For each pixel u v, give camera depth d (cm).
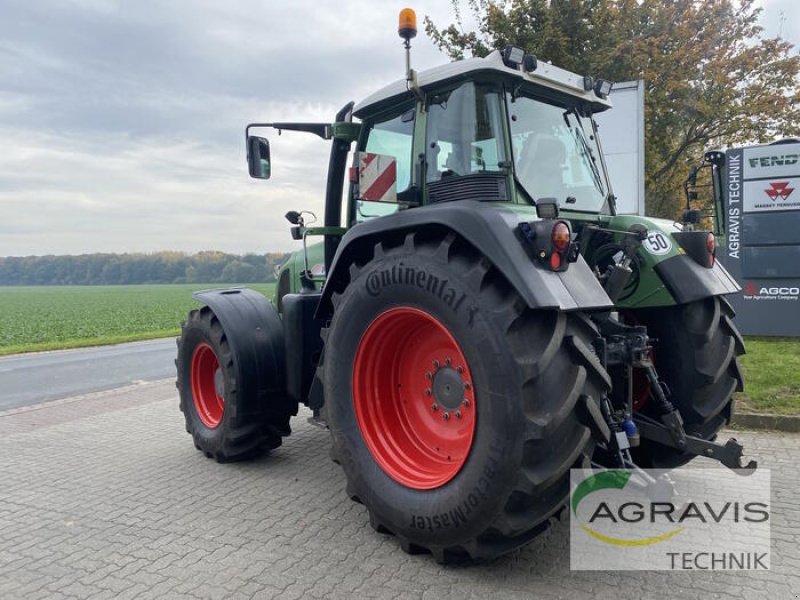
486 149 314
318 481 412
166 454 487
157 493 395
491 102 315
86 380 930
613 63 1175
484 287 258
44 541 326
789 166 865
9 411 685
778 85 1388
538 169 330
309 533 326
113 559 302
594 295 263
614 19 1183
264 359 433
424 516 276
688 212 382
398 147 368
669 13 1268
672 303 334
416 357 316
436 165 335
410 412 320
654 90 1271
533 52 1151
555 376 247
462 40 1234
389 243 310
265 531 330
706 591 258
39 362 1198
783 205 872
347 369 317
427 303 275
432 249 280
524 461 243
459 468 265
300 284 529
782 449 442
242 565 291
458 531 264
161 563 296
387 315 297
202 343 464
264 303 460
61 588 275
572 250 258
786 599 250
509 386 243
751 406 520
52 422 621
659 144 1328
